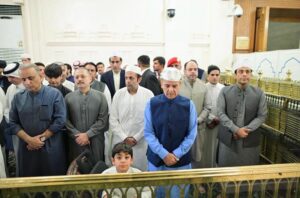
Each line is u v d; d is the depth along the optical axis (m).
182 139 1.57
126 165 1.43
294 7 5.38
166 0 4.97
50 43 4.87
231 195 1.06
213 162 2.60
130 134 2.14
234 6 4.98
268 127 2.22
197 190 0.93
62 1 4.79
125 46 5.07
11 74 2.44
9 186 0.81
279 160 2.07
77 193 0.86
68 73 3.52
